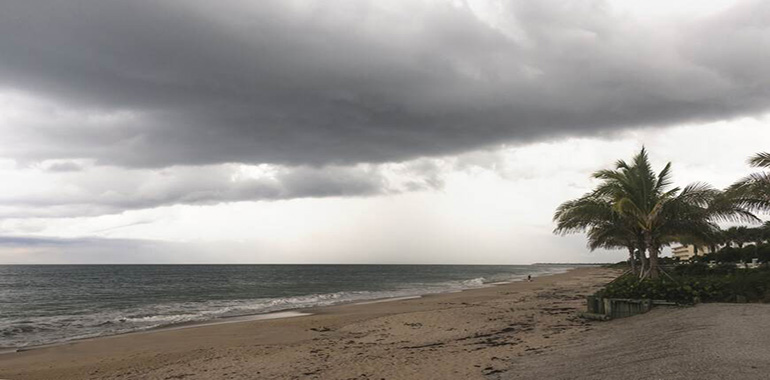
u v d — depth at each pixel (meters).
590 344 10.62
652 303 14.57
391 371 10.09
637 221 20.05
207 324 22.34
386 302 33.12
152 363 13.38
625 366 7.56
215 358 13.37
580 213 22.08
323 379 9.94
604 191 20.98
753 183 17.38
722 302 14.48
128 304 37.41
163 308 33.03
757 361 6.68
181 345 16.41
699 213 18.92
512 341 12.59
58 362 14.09
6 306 37.19
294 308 30.38
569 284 49.22
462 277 97.06
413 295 41.34
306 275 109.94
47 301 41.91
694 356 7.32
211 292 51.56
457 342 13.44
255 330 19.39
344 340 15.63
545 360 9.47
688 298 14.44
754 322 10.10
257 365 11.97
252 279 87.69
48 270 155.62
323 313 26.34
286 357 12.79
